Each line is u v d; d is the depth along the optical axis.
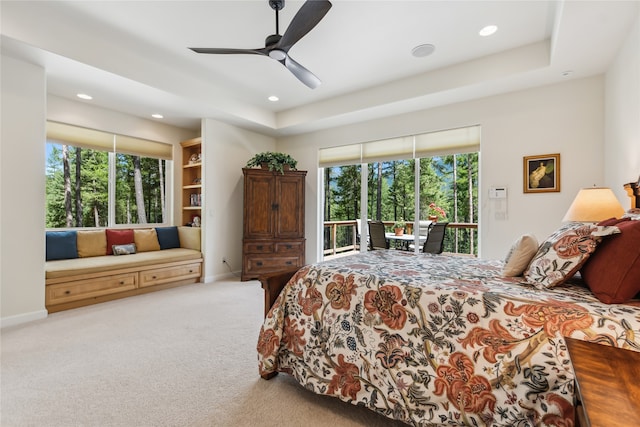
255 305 3.40
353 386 1.57
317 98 4.34
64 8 2.45
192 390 1.78
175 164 4.96
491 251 3.48
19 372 1.95
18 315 2.76
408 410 1.40
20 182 2.76
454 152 3.78
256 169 4.67
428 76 3.47
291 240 4.84
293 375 1.82
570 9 1.98
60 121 3.65
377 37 2.78
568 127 3.05
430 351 1.39
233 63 3.34
